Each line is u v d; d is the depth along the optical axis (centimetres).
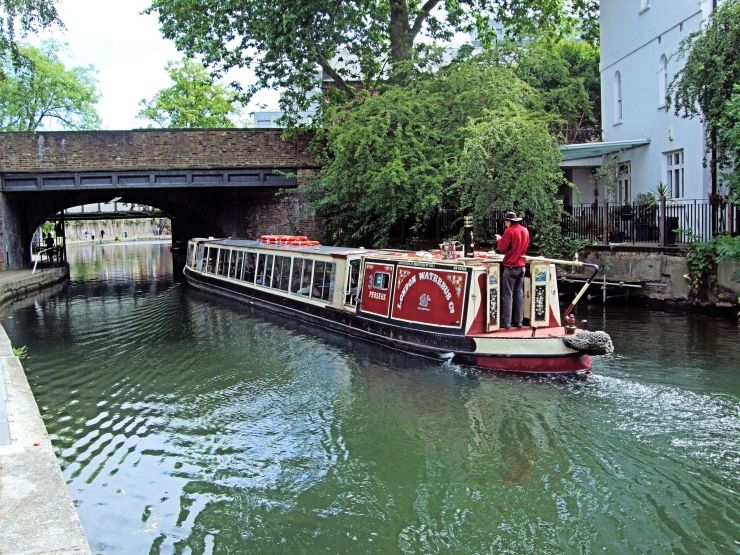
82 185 2666
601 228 1848
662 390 974
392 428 884
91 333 1623
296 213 2800
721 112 1510
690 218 1753
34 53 4253
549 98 2273
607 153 2189
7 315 1950
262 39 2484
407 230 2556
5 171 2631
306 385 1095
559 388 1006
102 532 650
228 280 2169
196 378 1162
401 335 1275
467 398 983
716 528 612
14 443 601
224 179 2720
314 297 1631
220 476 764
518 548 595
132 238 9512
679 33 1905
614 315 1569
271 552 609
